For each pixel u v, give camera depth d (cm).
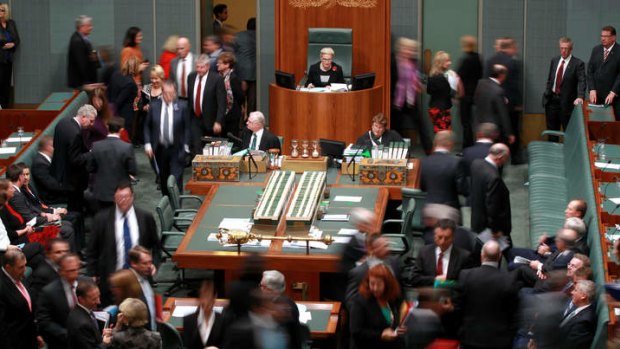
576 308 2927
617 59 4994
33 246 3534
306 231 3506
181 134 4472
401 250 3688
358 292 2880
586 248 3381
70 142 4075
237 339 2570
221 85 4825
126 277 2945
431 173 3725
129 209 3316
